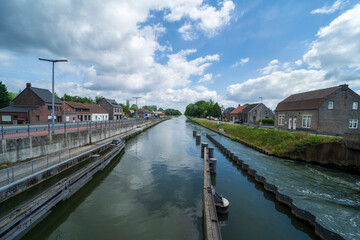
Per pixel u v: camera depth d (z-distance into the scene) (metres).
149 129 47.38
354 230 6.88
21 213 6.51
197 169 14.43
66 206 8.50
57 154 14.53
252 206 8.74
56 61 16.23
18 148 11.81
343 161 14.00
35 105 34.03
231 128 35.81
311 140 16.08
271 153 18.36
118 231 6.79
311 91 28.95
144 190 10.35
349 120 23.42
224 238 6.44
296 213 7.58
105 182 11.48
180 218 7.66
